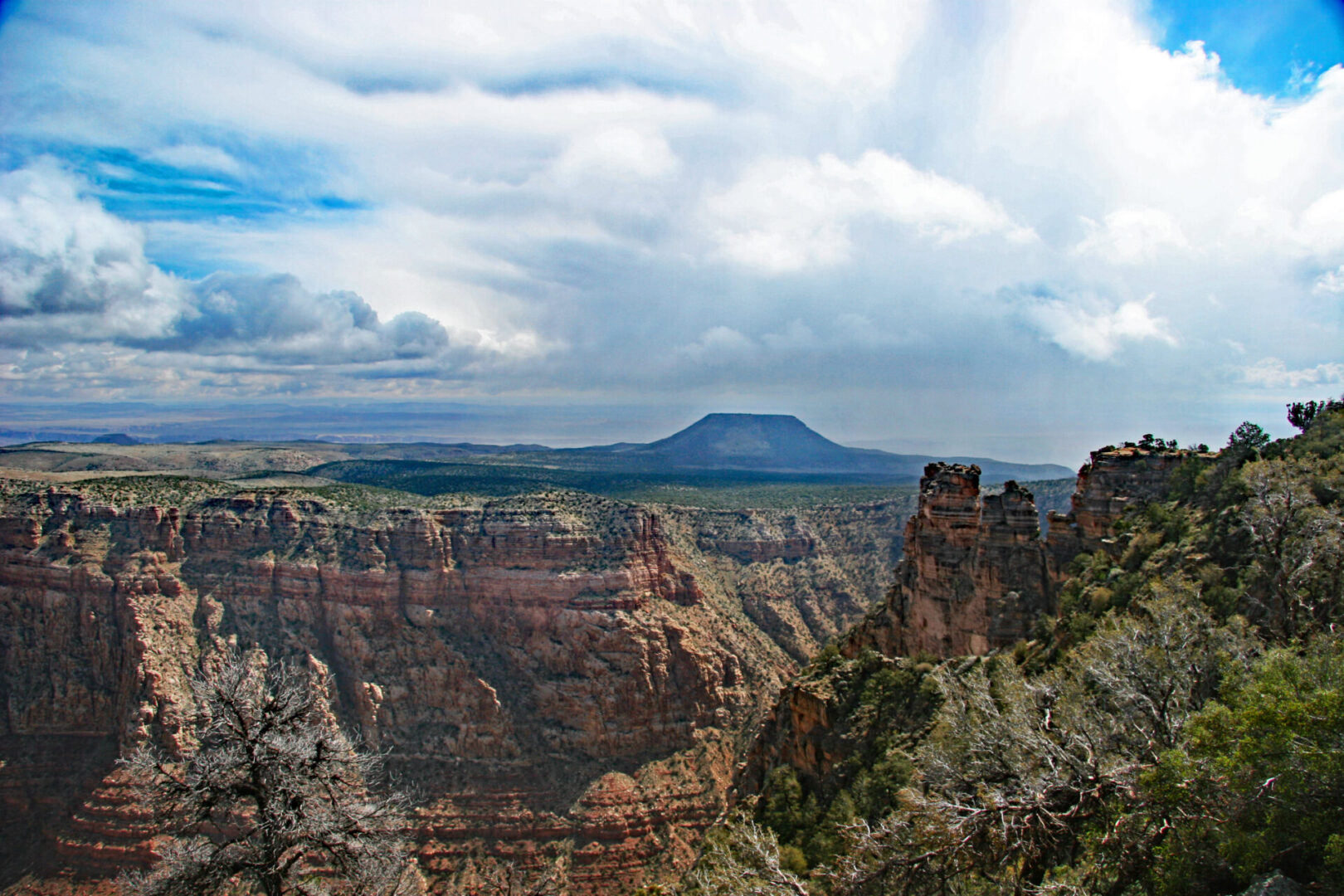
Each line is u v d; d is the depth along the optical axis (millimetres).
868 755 41844
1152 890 19266
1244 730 19938
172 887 23266
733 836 30828
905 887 23219
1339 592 31188
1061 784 23266
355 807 25219
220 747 24406
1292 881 16859
